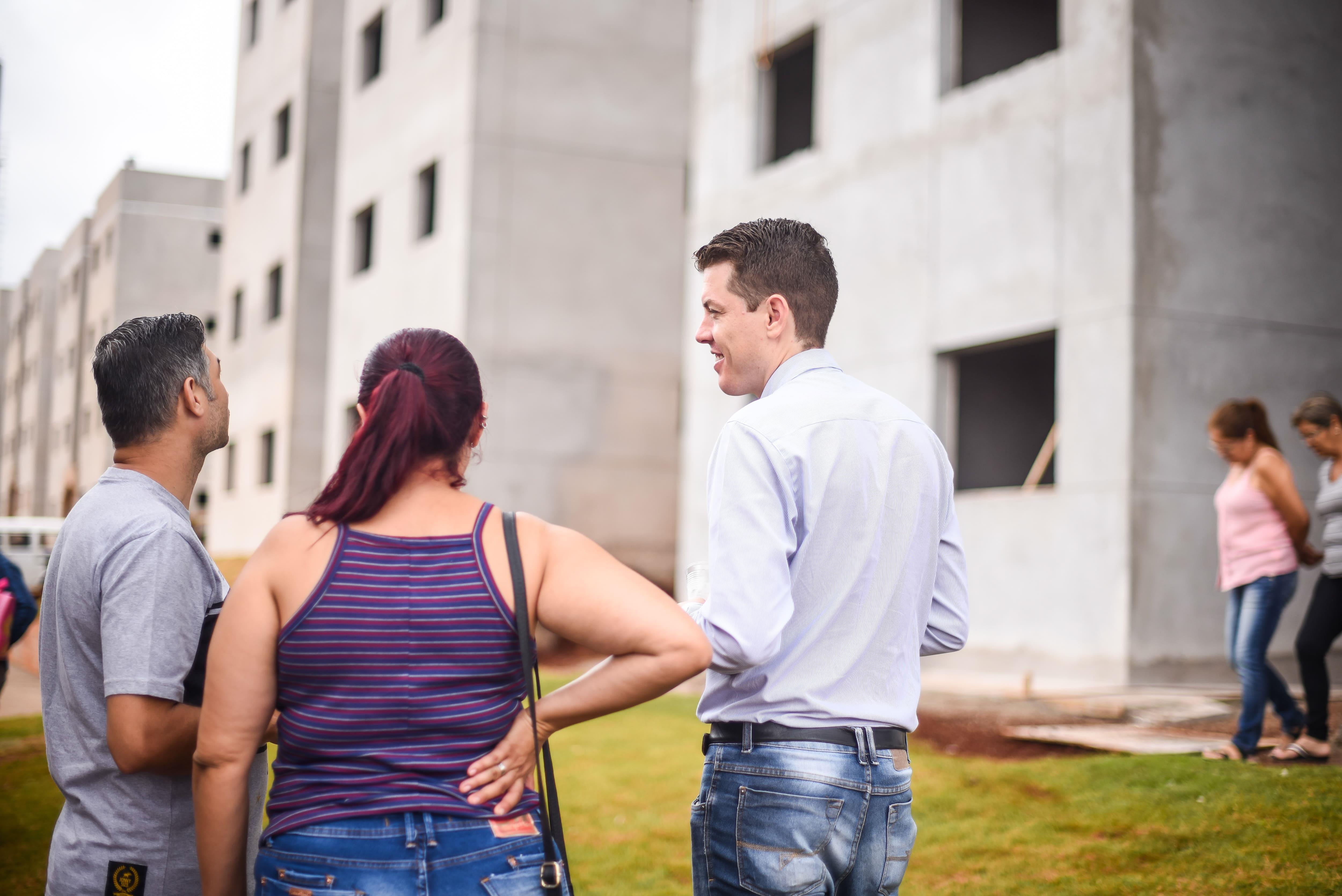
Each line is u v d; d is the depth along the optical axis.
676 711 8.08
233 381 24.88
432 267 16.56
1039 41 11.83
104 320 40.31
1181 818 4.36
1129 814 4.49
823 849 1.93
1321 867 3.72
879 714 1.98
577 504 16.20
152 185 38.94
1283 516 4.98
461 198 15.91
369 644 1.59
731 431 2.00
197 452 2.13
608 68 16.70
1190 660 8.18
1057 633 8.57
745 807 1.94
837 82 11.28
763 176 12.18
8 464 60.53
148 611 1.87
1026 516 8.90
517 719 1.66
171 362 2.06
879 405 2.10
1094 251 8.57
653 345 16.78
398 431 1.65
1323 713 4.98
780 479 1.94
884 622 2.01
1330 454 4.97
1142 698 7.05
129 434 2.05
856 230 10.91
